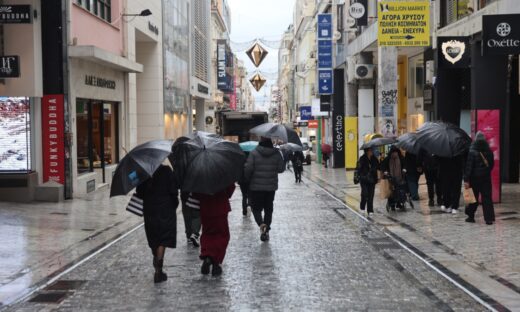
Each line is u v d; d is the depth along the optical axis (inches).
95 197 775.7
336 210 642.8
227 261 371.2
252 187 437.4
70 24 738.8
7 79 685.3
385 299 279.9
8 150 697.0
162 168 321.1
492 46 589.0
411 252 394.6
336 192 873.5
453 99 899.4
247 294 292.0
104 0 921.5
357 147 1392.7
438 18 896.9
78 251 414.3
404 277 324.2
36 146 708.0
